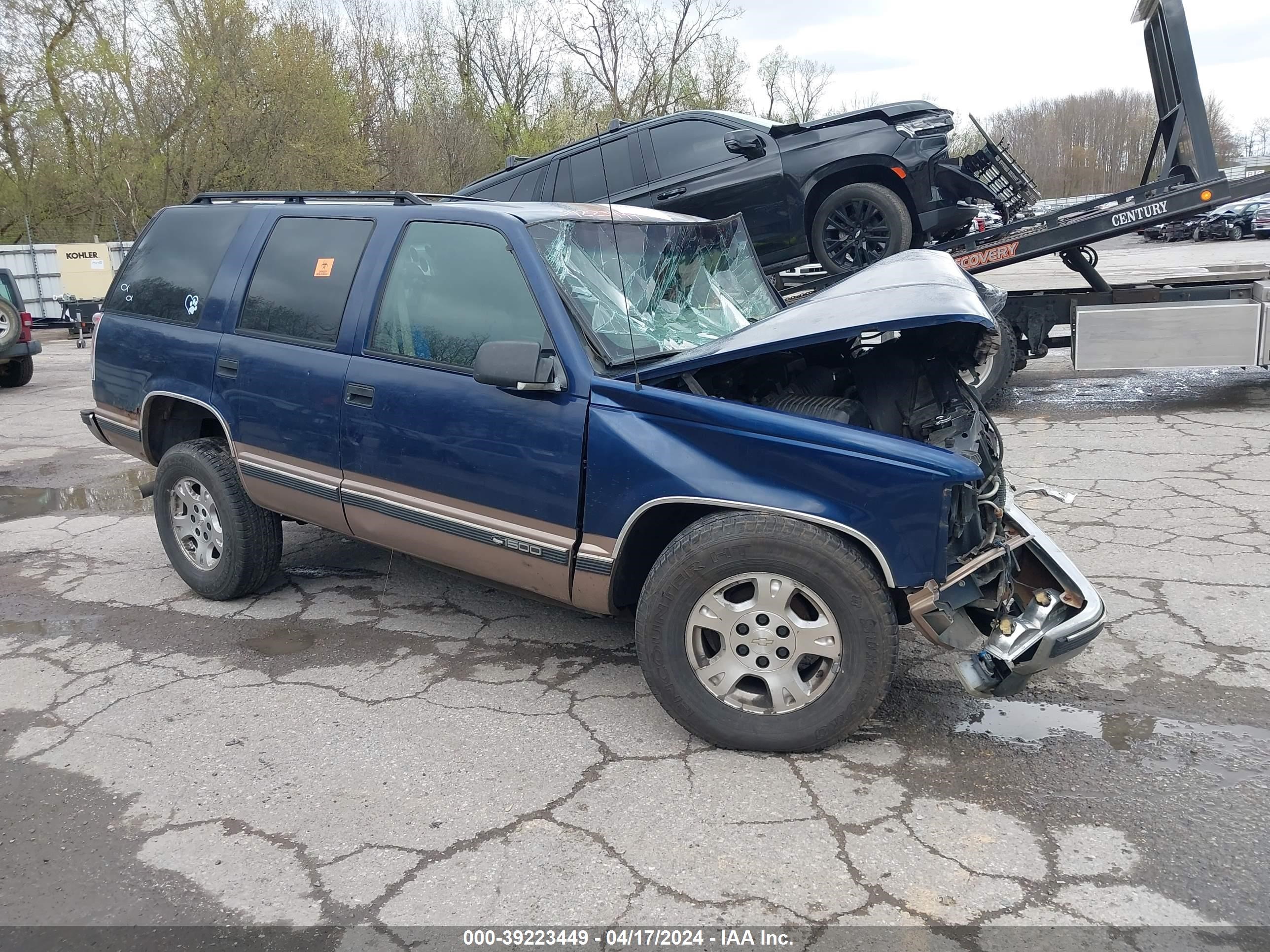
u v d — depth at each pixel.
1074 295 8.48
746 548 3.02
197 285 4.61
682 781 3.06
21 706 3.71
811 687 3.13
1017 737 3.28
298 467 4.16
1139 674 3.71
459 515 3.65
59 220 29.14
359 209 4.07
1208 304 7.93
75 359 17.03
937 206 8.11
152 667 4.04
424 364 3.71
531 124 38.31
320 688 3.80
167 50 27.12
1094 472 6.48
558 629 4.36
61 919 2.50
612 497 3.24
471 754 3.27
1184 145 7.76
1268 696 3.51
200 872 2.68
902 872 2.59
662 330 3.72
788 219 8.31
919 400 3.55
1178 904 2.44
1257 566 4.72
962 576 3.05
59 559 5.58
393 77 35.94
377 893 2.57
